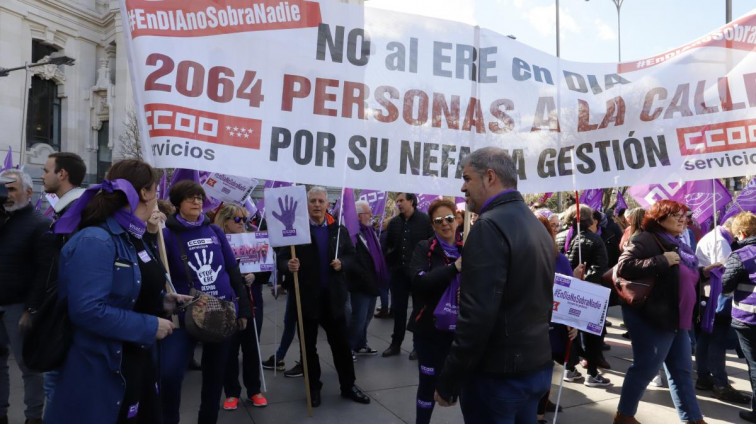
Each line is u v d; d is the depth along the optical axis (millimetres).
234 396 4504
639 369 3832
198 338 3148
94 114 39531
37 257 3619
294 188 4281
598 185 4023
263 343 6758
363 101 3611
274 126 3404
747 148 3922
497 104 3900
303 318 4551
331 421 4223
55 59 18797
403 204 6305
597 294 3684
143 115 3129
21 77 34219
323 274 4594
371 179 3617
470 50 3857
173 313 2693
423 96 3740
